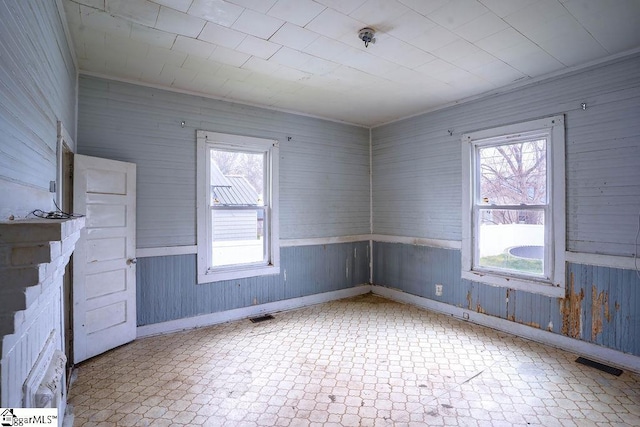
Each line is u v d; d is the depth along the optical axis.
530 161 3.60
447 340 3.52
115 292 3.28
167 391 2.55
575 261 3.21
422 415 2.27
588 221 3.12
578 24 2.47
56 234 1.04
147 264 3.62
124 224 3.37
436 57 3.02
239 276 4.24
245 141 4.27
